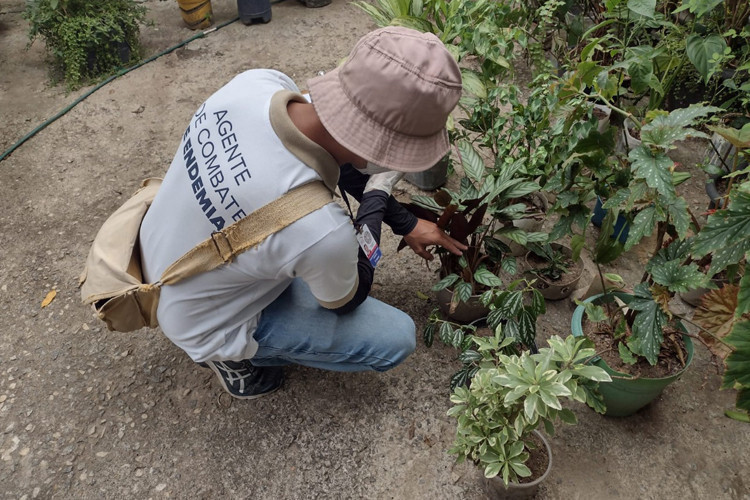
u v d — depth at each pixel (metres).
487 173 2.08
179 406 1.98
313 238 1.26
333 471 1.80
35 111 3.39
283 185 1.23
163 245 1.44
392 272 2.41
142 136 3.19
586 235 2.54
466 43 2.43
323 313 1.68
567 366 1.51
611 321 1.87
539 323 2.19
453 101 1.16
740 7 2.64
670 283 1.57
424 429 1.89
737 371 1.32
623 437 1.85
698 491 1.72
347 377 2.04
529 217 2.28
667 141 1.47
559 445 1.84
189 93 3.50
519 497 1.67
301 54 3.84
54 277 2.44
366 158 1.17
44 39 3.95
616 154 1.84
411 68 1.11
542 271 2.21
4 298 2.36
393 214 1.78
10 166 3.01
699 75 2.75
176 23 4.25
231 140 1.28
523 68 3.56
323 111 1.18
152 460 1.84
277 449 1.86
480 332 2.06
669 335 1.80
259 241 1.27
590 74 2.06
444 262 2.09
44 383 2.06
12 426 1.94
